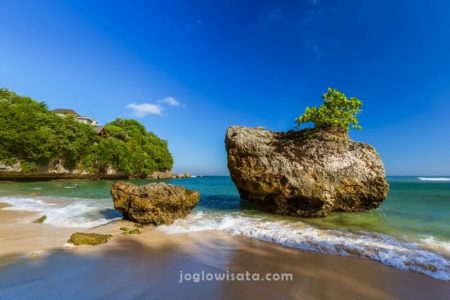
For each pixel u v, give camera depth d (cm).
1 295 500
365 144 1631
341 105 1733
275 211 1536
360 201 1552
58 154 4947
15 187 3312
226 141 1800
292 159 1545
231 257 757
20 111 4553
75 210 1548
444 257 751
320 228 1131
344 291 548
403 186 4762
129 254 771
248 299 505
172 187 1279
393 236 990
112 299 492
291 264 703
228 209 1703
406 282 595
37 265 668
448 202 2000
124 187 1287
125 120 8606
